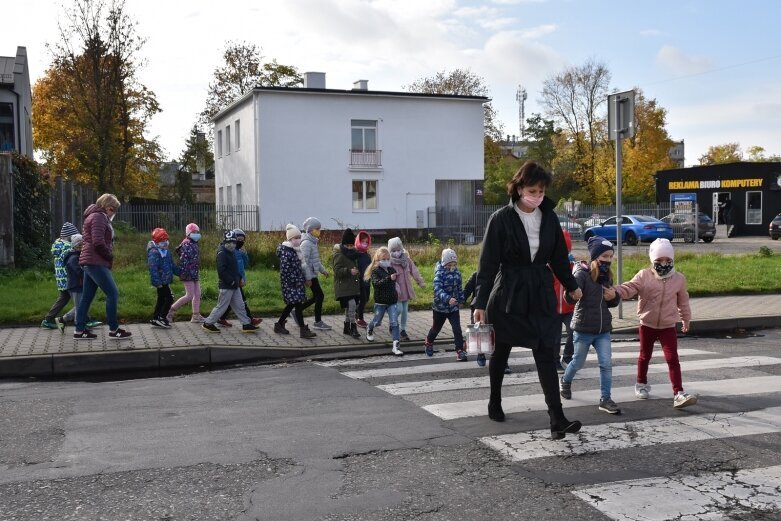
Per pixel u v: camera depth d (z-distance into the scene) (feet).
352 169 125.90
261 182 121.19
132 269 53.47
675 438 18.11
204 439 18.16
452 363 28.84
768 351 31.17
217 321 35.17
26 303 37.86
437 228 129.70
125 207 104.01
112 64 128.16
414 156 129.90
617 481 15.12
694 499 14.15
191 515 13.41
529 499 14.14
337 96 124.67
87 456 16.80
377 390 23.84
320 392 23.59
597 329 21.01
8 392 23.94
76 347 29.58
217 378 26.32
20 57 97.30
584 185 215.72
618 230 39.14
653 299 21.50
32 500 14.14
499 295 18.08
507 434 18.53
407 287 32.35
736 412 20.57
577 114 208.74
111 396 23.17
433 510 13.61
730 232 133.49
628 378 25.44
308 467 16.03
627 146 202.08
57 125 150.51
